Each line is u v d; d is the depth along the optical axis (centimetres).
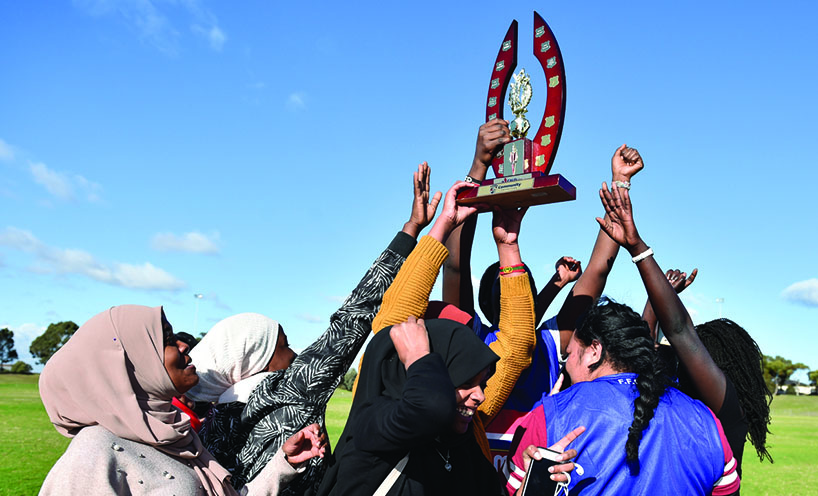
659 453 257
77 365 251
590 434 263
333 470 265
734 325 348
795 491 1270
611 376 279
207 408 340
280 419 295
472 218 380
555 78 342
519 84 354
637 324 281
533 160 337
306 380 297
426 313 324
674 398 271
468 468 264
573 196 303
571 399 273
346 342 305
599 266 376
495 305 368
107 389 249
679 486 256
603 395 269
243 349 344
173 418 268
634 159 299
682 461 258
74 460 233
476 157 352
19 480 998
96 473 232
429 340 253
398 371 258
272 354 355
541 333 375
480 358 249
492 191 311
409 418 220
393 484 246
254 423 303
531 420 278
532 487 260
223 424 311
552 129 337
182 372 271
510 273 319
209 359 342
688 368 293
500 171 342
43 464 1159
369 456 246
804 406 7288
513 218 330
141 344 260
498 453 345
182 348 274
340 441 271
